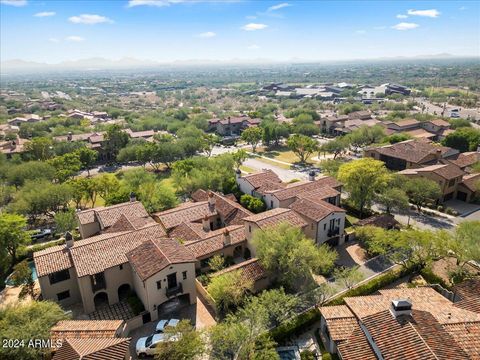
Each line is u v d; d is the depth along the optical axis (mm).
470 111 180125
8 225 49188
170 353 29656
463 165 78750
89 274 38500
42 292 39906
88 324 33562
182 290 39781
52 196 66000
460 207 66875
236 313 35406
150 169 107625
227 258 47938
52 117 181375
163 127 162125
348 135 112188
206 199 63719
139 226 48656
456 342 27219
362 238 51156
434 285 40719
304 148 103312
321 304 37906
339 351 29281
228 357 30766
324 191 61062
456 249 42656
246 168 99750
